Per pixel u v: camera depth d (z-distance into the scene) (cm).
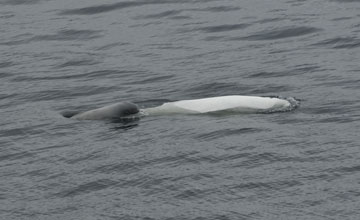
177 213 5522
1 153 6900
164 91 8688
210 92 8594
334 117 7381
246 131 7106
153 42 10969
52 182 6188
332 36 10556
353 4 12256
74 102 8400
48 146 7012
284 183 5916
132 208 5644
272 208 5519
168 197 5794
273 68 9325
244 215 5434
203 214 5481
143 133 7212
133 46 10819
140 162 6481
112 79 9262
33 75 9581
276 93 8369
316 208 5481
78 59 10262
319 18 11556
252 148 6656
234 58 9912
